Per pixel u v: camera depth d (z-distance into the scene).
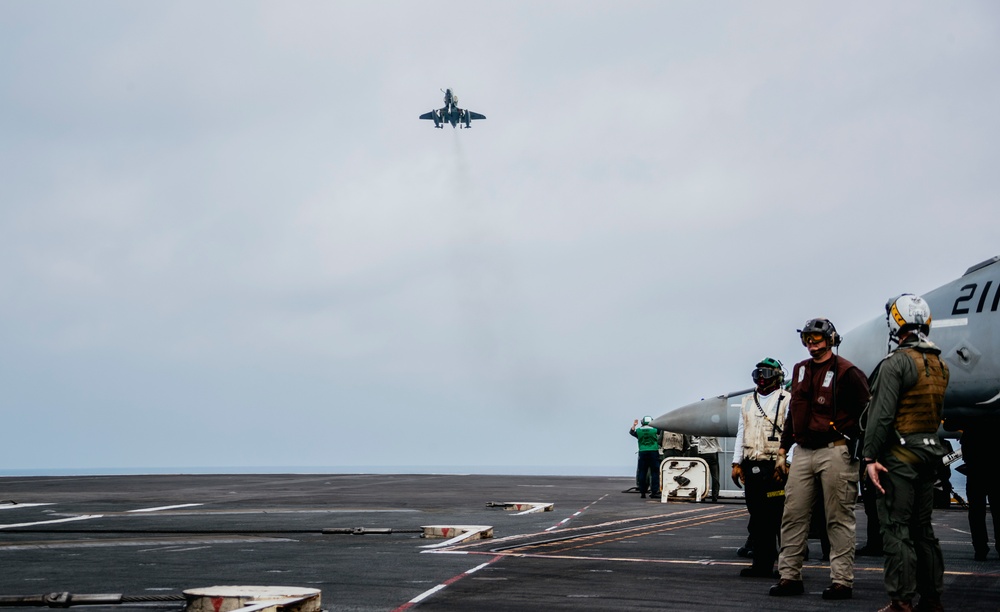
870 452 6.28
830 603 7.09
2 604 6.66
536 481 39.47
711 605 6.91
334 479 41.16
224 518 16.30
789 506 7.62
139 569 8.91
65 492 26.98
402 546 11.20
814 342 7.63
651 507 19.94
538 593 7.40
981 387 17.44
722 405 22.77
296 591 6.38
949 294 18.22
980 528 10.30
